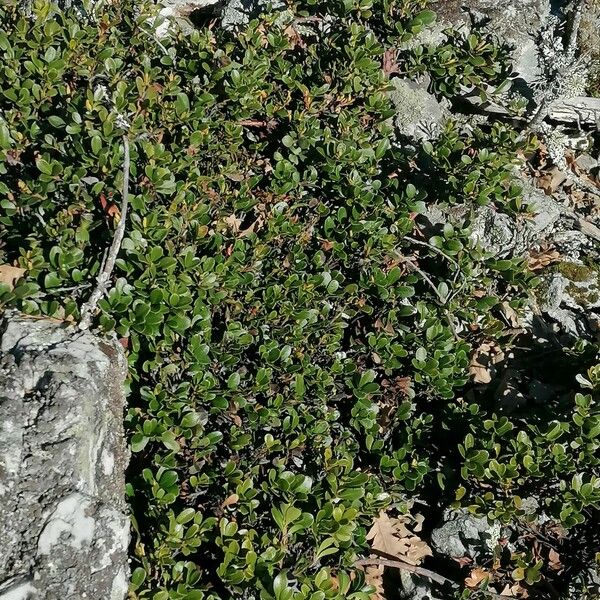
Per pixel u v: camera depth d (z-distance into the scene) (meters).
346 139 1.37
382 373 1.27
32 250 1.07
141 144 1.25
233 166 1.29
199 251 1.23
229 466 1.05
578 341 1.39
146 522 1.02
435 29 1.70
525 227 1.53
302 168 1.40
